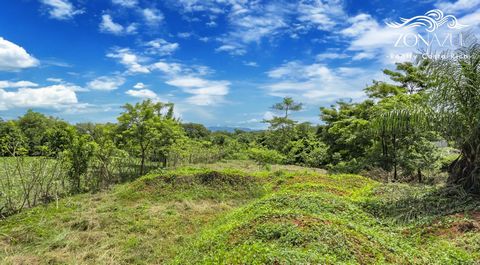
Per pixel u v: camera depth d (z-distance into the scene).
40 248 6.64
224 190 11.73
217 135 36.38
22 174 10.61
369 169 14.43
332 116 21.30
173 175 12.13
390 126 9.33
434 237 5.96
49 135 11.69
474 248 5.27
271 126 30.70
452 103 7.82
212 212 9.38
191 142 23.44
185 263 5.30
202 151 23.23
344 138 17.86
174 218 8.57
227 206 10.01
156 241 7.07
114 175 14.03
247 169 19.23
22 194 10.38
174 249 6.58
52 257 6.18
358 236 5.34
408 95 14.02
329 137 21.30
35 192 10.20
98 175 12.84
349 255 4.61
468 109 7.72
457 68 7.79
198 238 6.69
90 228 7.81
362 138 16.03
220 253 4.84
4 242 6.96
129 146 15.42
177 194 11.01
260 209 7.18
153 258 6.28
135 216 8.70
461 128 7.92
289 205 7.39
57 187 11.18
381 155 14.40
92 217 8.27
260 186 12.03
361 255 4.71
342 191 9.75
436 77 8.06
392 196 8.34
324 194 8.35
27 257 6.18
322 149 22.23
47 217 8.47
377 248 5.04
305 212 6.41
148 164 17.17
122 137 15.16
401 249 5.28
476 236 5.55
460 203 7.24
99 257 6.20
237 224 6.21
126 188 11.62
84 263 6.00
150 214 8.83
